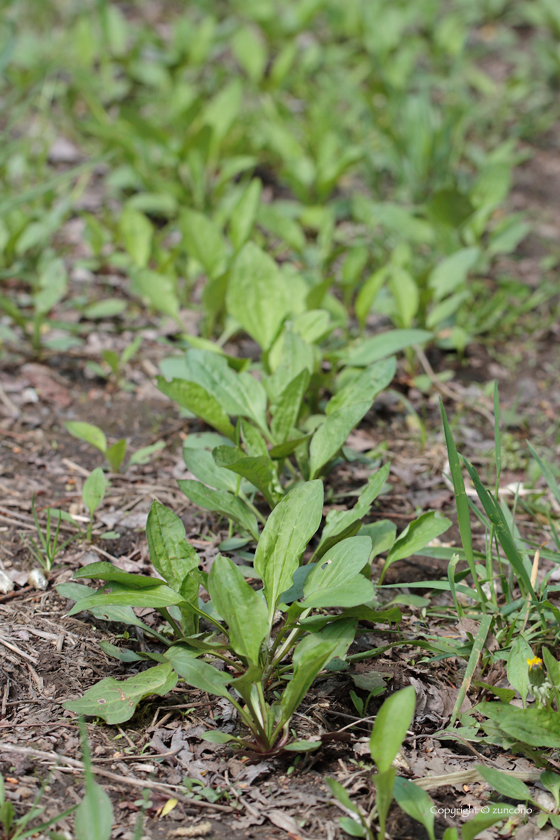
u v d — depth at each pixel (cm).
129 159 202
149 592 136
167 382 147
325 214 189
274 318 158
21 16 306
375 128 241
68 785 132
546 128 271
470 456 161
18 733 135
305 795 133
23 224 176
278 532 138
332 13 296
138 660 140
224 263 169
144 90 272
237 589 133
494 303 177
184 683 139
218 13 325
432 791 134
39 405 164
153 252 175
